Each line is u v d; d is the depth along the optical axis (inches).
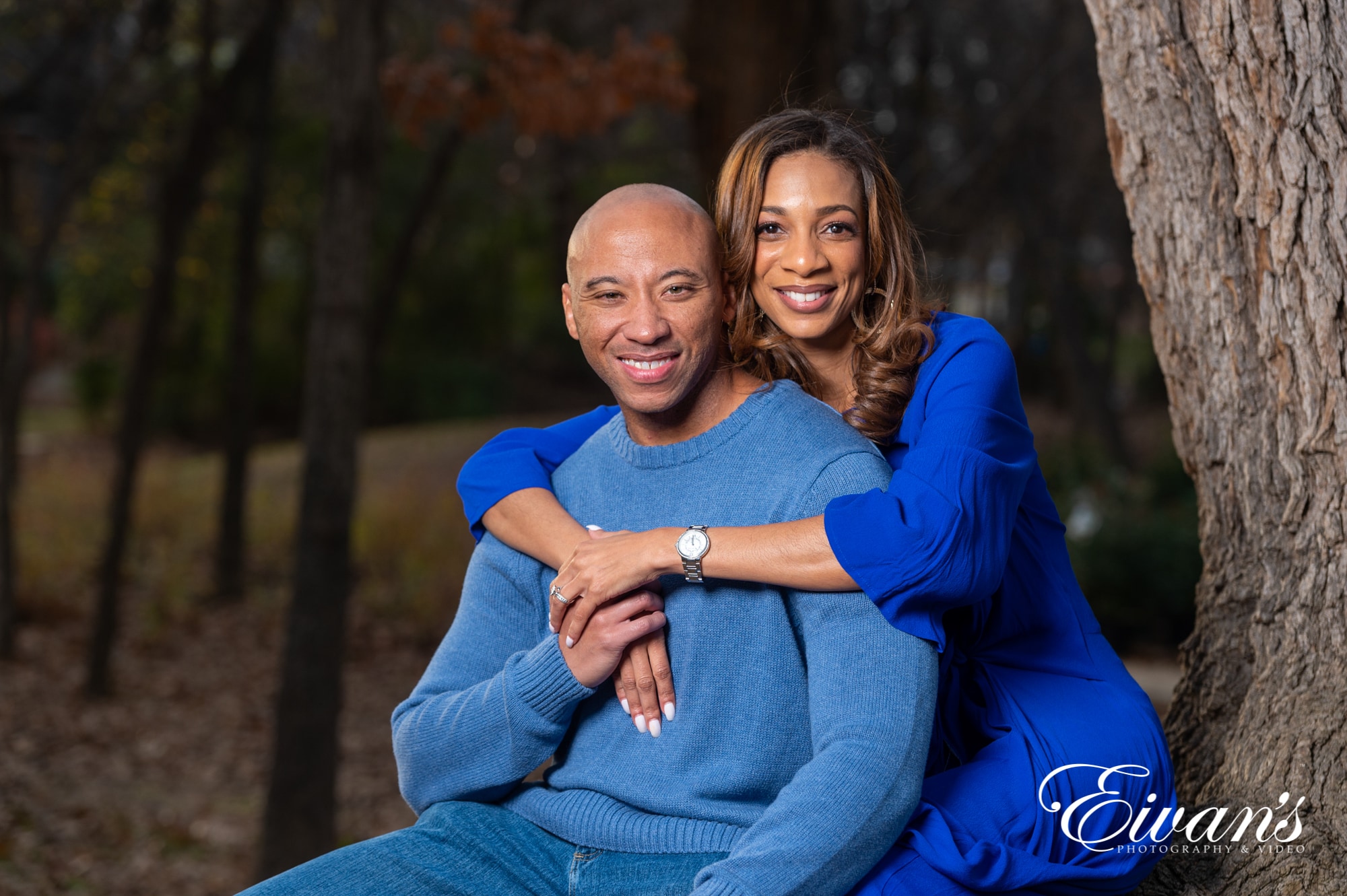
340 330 224.4
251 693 359.9
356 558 478.9
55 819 257.0
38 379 1093.8
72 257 681.6
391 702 349.7
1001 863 67.3
